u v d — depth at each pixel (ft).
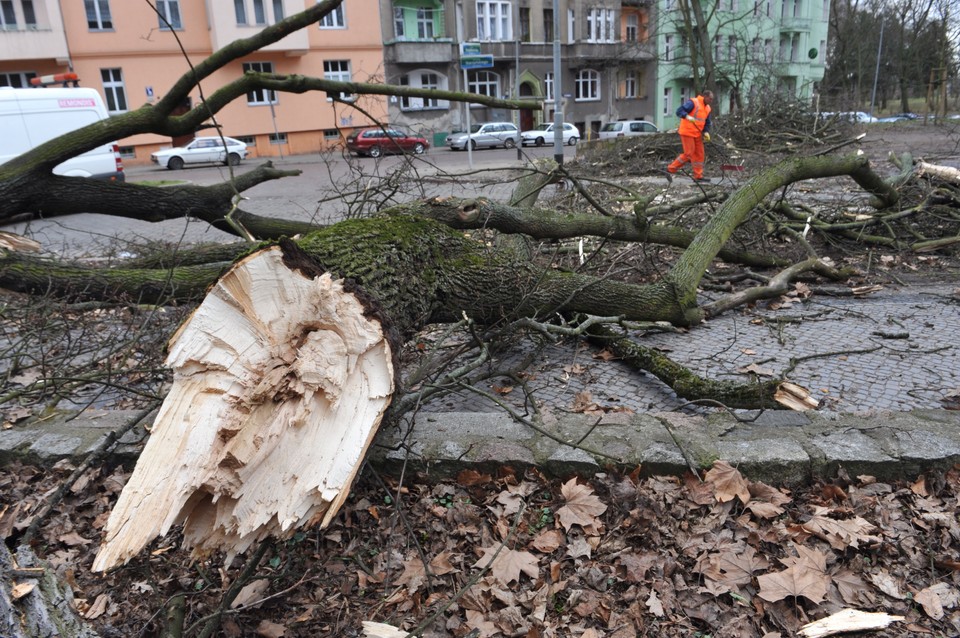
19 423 12.04
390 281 10.05
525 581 8.06
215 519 6.81
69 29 85.66
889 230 22.11
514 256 13.53
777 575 7.70
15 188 16.48
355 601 7.82
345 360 7.46
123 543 5.93
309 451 7.13
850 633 7.11
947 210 23.24
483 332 13.19
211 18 92.27
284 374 7.38
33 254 18.70
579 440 9.65
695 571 7.97
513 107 17.71
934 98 124.16
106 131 16.88
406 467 9.87
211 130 95.20
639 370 14.21
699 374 13.70
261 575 7.70
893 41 149.89
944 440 9.58
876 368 13.55
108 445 9.78
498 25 115.14
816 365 13.87
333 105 18.02
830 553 8.11
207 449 6.64
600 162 52.70
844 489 9.29
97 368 14.55
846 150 53.88
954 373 13.10
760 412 10.63
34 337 15.43
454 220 14.43
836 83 129.08
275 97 98.12
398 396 8.18
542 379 13.94
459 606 7.67
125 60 89.76
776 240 23.41
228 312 7.36
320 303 7.46
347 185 21.80
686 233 18.53
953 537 8.19
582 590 7.79
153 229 36.70
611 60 113.19
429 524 9.05
